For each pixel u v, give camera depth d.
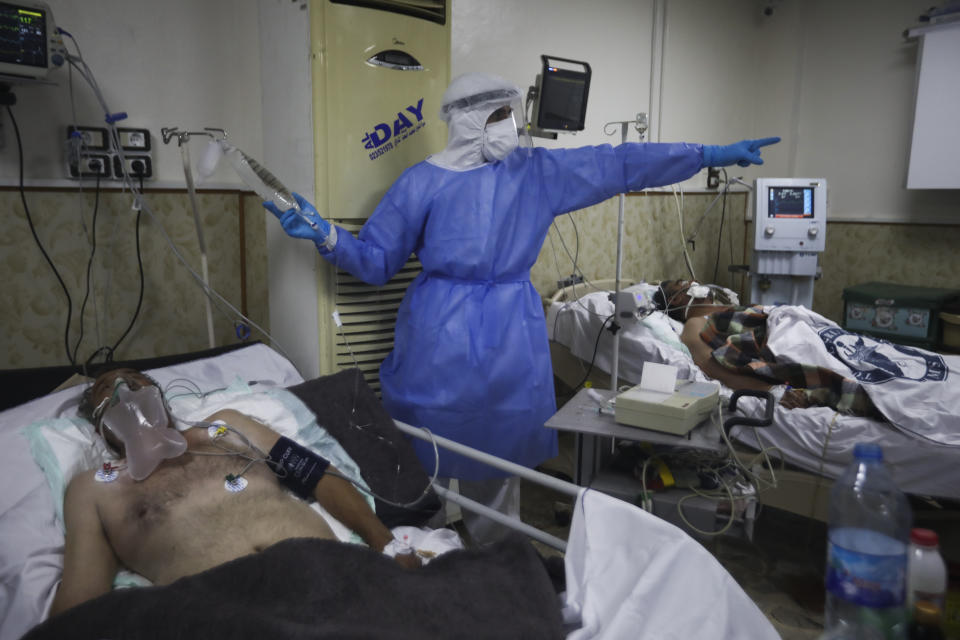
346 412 1.72
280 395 1.72
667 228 4.03
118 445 1.47
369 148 2.10
